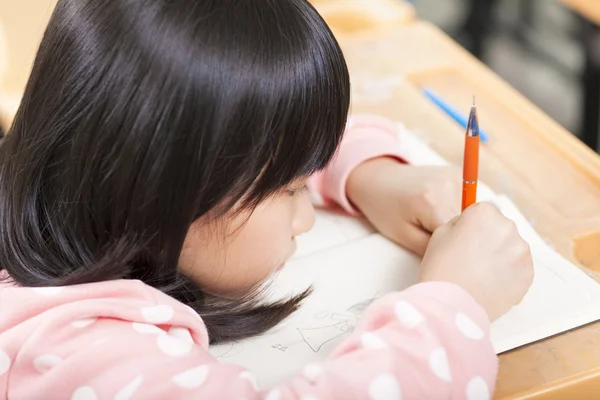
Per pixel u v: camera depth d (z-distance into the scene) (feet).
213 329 2.00
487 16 6.00
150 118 1.67
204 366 1.72
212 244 1.90
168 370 1.69
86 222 1.83
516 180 2.56
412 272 2.22
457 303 1.84
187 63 1.65
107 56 1.71
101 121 1.72
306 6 1.86
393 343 1.77
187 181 1.71
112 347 1.71
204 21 1.68
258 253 1.96
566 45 5.72
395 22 3.54
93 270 1.81
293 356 1.95
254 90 1.69
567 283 2.09
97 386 1.67
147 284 1.92
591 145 4.36
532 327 1.97
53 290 1.82
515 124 2.83
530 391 1.83
